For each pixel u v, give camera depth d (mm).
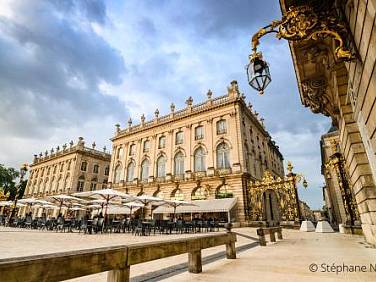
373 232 6234
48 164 51281
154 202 18984
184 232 17312
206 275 3928
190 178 27516
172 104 34000
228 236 5594
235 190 23891
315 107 8742
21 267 1742
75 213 36188
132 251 2877
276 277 3627
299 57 6441
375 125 3758
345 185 12727
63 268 2043
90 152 45438
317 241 8906
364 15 2969
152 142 33875
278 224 20125
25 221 20719
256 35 4141
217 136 27750
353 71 4227
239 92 29109
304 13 3777
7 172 54969
